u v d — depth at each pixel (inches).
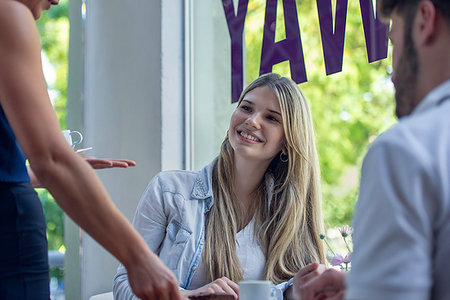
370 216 28.8
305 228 89.0
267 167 91.2
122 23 124.4
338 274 41.9
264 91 87.2
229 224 85.7
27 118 41.3
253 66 108.6
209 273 83.2
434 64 32.9
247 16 110.1
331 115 95.9
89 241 125.5
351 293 28.6
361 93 91.6
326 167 96.3
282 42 103.6
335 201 94.9
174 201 84.7
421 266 27.2
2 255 44.8
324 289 42.2
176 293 42.3
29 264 46.2
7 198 45.3
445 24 32.4
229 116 112.1
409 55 34.2
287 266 86.9
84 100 132.4
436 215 28.1
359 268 28.5
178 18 118.3
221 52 114.3
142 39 119.6
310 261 88.0
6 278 44.8
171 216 84.2
